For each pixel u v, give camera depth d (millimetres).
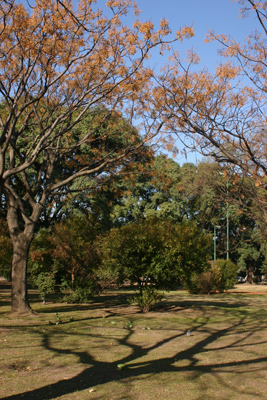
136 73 12180
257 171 9398
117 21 11750
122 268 14422
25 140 20547
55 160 14562
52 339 8781
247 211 11820
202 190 25141
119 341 8680
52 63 11625
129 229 14328
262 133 10188
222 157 9656
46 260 17281
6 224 21109
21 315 12531
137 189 39188
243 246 42156
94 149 15961
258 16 8828
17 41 10891
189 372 6238
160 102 10359
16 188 25438
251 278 46469
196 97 9875
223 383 5660
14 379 5809
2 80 11688
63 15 10930
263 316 12930
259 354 7555
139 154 14367
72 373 6156
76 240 17047
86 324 10914
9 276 21062
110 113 13531
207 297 21891
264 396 5098
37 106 13727
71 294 17156
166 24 11359
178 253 13914
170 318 12273
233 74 9891
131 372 6242
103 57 12148
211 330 10258
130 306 15633
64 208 28062
